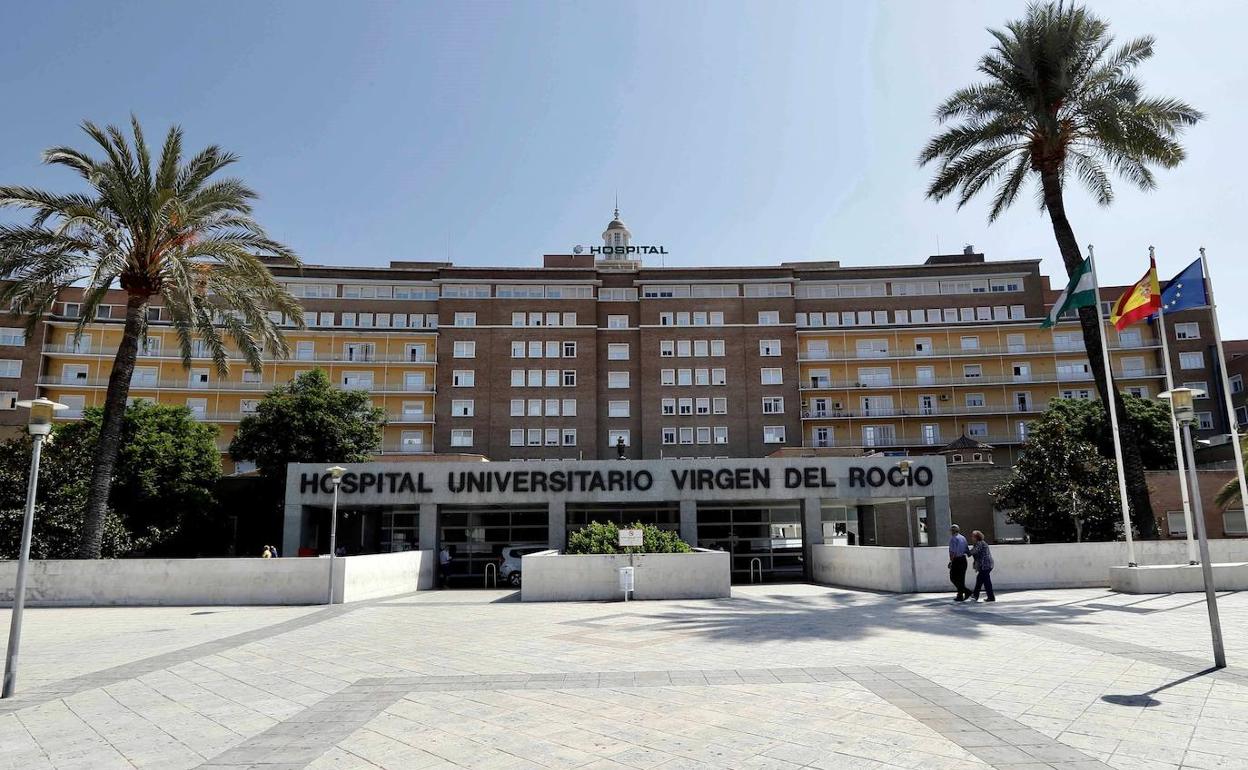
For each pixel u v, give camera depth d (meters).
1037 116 25.69
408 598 23.42
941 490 30.28
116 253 23.02
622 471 29.72
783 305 75.44
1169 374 21.02
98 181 23.06
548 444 71.38
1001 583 22.22
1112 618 15.23
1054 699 8.48
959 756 6.50
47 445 28.69
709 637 13.47
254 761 6.68
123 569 21.91
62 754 6.99
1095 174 27.80
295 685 9.95
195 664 11.68
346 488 29.41
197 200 24.45
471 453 70.81
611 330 74.56
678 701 8.62
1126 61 26.38
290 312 26.88
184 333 27.42
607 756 6.67
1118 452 21.56
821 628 14.42
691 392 73.31
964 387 74.94
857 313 77.06
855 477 30.12
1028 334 75.88
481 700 8.84
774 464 29.94
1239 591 19.67
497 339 73.19
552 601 20.94
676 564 21.20
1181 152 24.39
